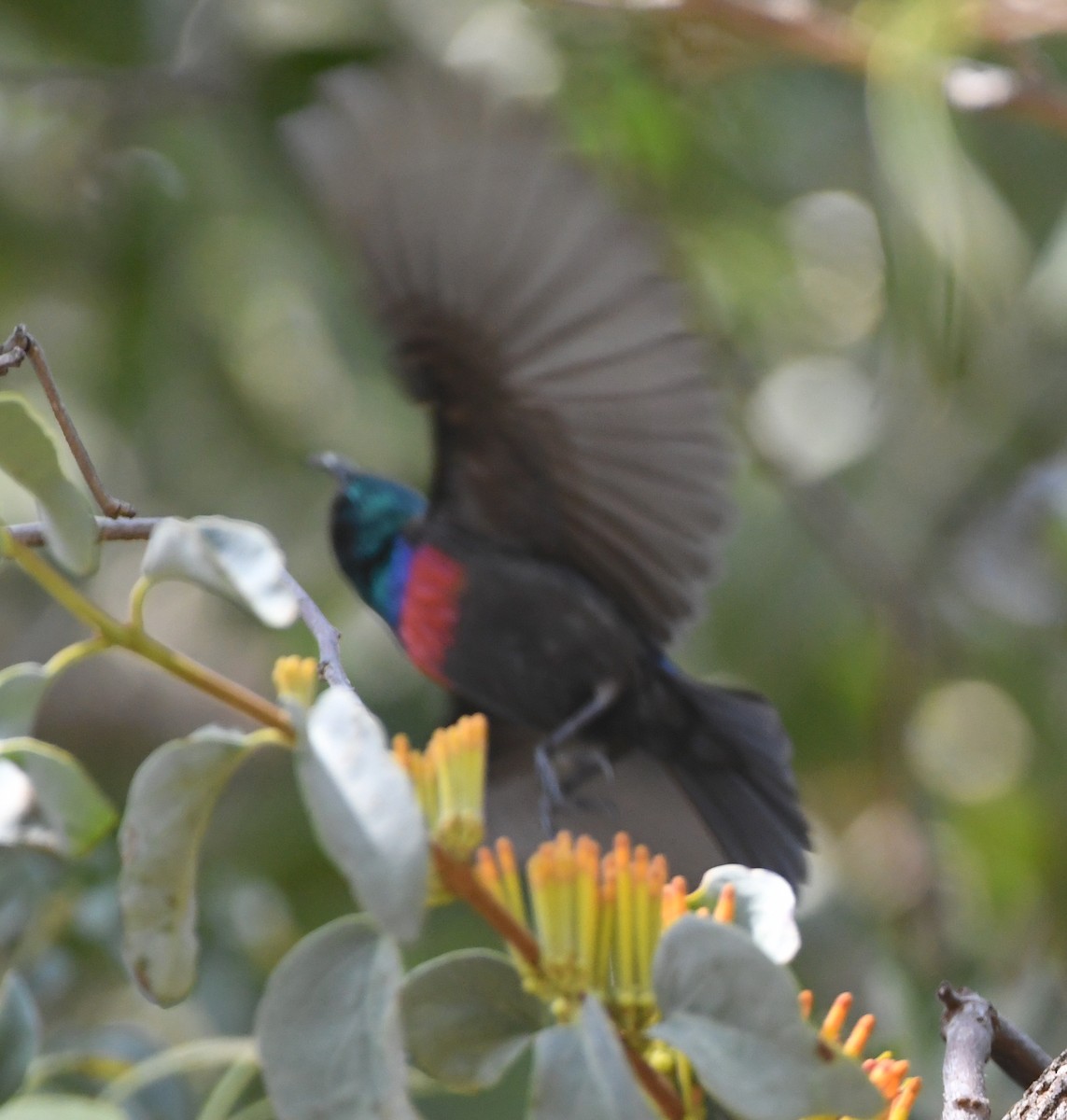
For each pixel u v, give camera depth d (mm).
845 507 11828
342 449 12219
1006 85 9000
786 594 11789
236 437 12305
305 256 11766
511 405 6180
